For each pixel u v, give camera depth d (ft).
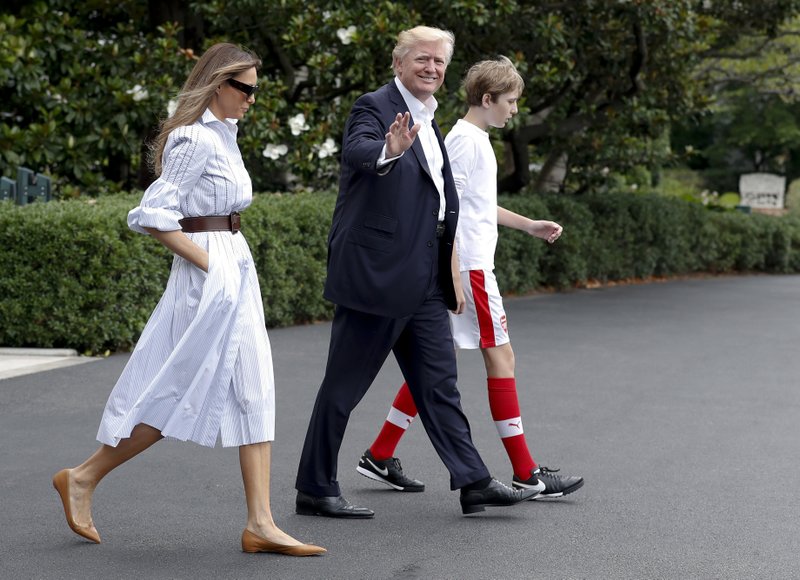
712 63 90.74
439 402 21.09
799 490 23.86
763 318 55.52
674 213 79.71
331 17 54.95
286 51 61.52
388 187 20.25
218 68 18.79
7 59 52.24
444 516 21.57
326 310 48.91
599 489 23.73
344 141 20.36
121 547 19.25
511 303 59.41
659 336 47.78
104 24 63.77
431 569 18.45
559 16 61.67
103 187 55.52
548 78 62.23
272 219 44.68
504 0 56.39
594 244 70.49
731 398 34.30
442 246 21.03
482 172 22.48
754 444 28.17
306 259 46.93
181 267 18.93
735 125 172.86
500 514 21.75
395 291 20.25
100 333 37.78
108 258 37.52
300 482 21.39
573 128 71.46
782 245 91.97
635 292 68.03
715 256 85.87
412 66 20.44
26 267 37.60
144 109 54.80
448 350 21.15
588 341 45.65
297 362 38.09
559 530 20.75
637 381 36.86
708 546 19.94
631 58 69.26
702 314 56.59
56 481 19.13
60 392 31.91
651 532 20.74
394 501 22.61
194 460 25.21
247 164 58.70
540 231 23.97
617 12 61.98
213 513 21.36
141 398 18.52
